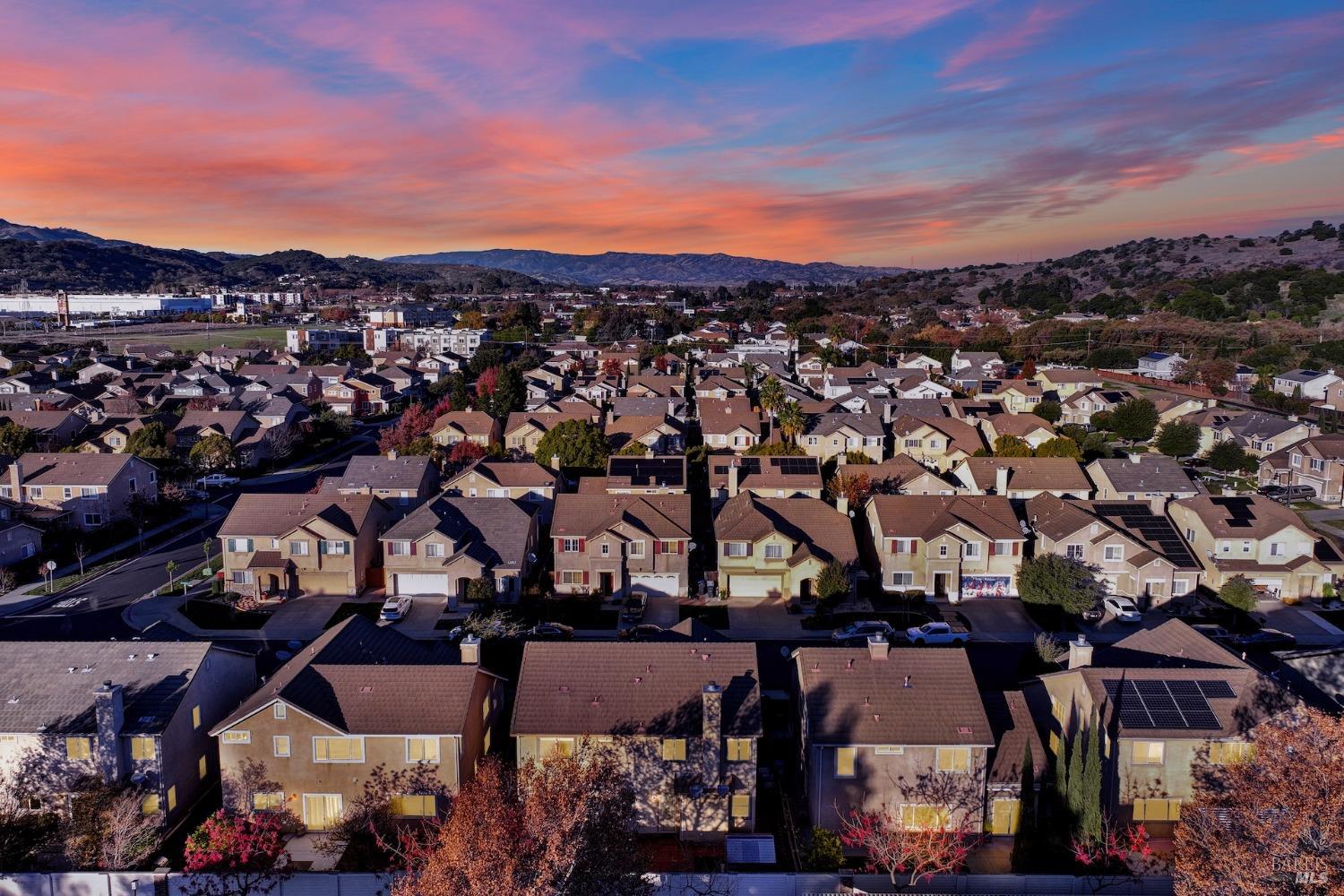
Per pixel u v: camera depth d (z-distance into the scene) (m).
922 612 60.84
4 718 37.03
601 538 63.31
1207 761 35.78
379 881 31.72
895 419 106.31
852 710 37.31
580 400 121.12
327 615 60.66
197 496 90.56
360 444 121.31
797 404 103.81
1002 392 134.62
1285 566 64.00
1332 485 87.38
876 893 31.50
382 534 67.50
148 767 36.91
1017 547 63.44
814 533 64.94
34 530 71.19
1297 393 129.88
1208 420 110.69
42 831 35.22
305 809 37.31
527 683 38.75
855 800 36.75
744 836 35.97
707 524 77.81
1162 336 189.12
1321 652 42.06
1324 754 28.09
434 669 39.00
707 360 172.88
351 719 37.00
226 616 60.06
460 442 99.25
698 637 43.69
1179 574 62.22
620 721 37.16
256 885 31.92
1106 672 38.28
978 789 36.62
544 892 24.70
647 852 35.16
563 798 27.56
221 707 42.03
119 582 66.69
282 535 63.62
